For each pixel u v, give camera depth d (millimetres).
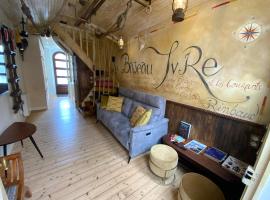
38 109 4777
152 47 3045
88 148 2678
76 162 2273
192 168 2248
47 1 1945
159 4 2221
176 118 2652
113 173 2082
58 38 4090
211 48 2035
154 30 2922
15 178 1311
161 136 2682
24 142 2752
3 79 2355
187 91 2426
